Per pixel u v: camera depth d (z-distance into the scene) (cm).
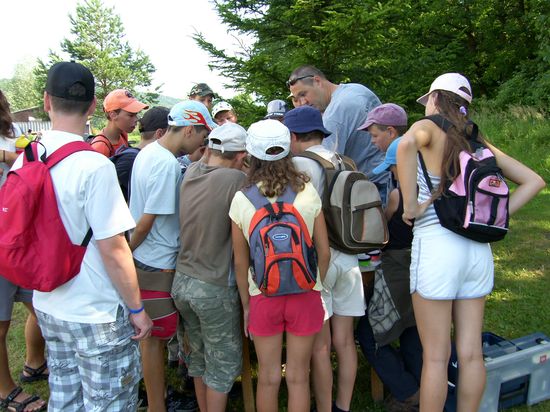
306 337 220
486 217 204
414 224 226
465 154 208
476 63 1605
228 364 243
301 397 228
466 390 222
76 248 181
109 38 4612
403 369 269
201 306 233
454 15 1490
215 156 243
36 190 172
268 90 648
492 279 223
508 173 228
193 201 234
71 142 183
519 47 1491
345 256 247
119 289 191
